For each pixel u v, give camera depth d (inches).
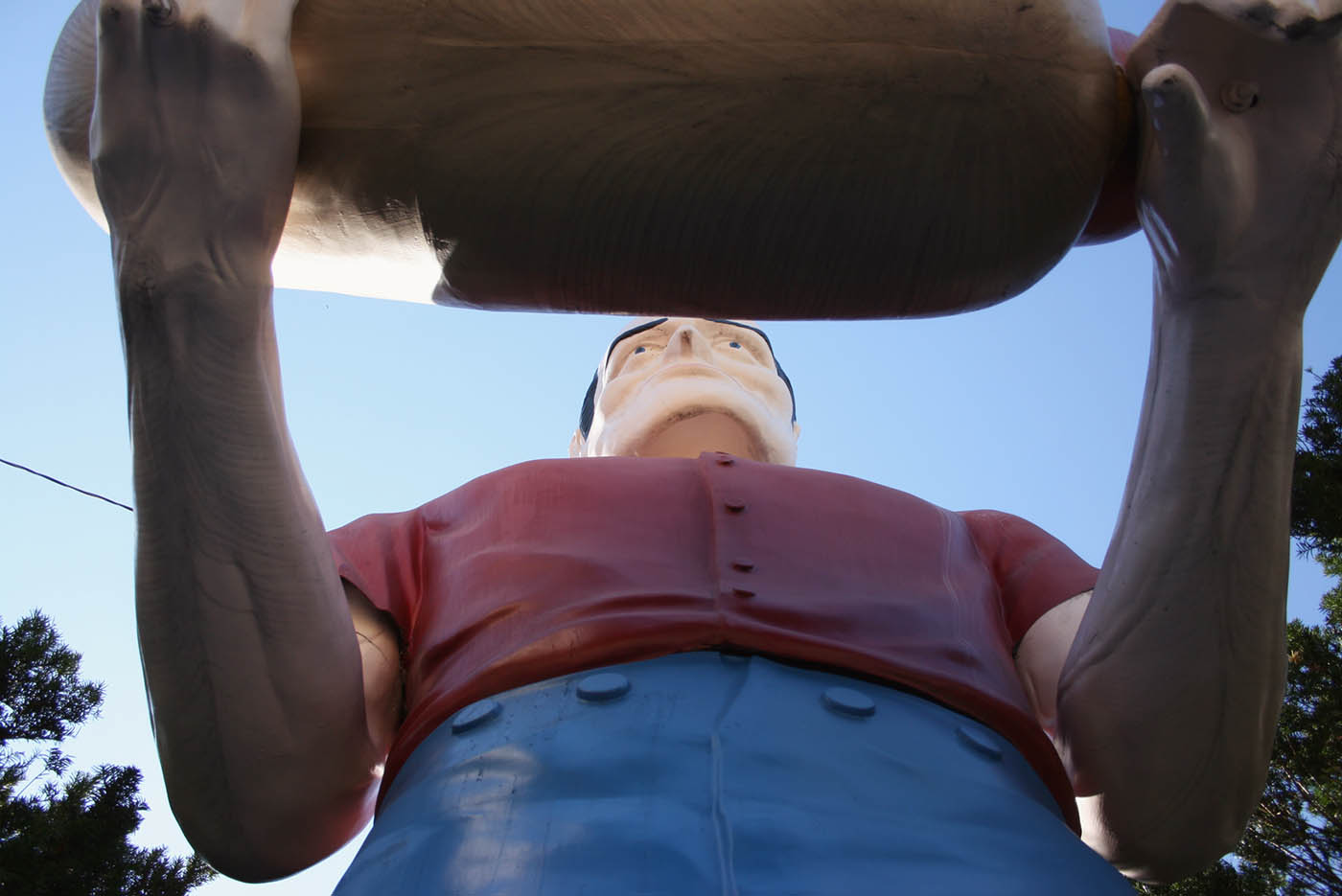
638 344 141.2
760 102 68.0
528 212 70.4
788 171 68.9
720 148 68.5
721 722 66.8
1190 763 77.1
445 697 73.8
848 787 64.1
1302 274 70.8
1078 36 71.0
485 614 78.5
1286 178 70.2
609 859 57.8
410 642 84.3
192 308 67.3
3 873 194.9
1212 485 72.2
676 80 67.9
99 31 66.3
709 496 85.4
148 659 72.3
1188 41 71.3
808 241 71.2
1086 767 79.0
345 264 76.8
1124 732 77.0
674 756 64.5
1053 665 87.1
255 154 67.1
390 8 68.9
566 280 74.0
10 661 225.8
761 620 75.0
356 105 69.1
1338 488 197.0
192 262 67.1
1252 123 70.6
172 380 67.9
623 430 121.5
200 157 66.7
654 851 57.9
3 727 224.1
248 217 67.6
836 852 58.7
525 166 69.1
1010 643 88.7
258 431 69.5
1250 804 80.0
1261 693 75.7
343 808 80.0
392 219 71.9
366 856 65.7
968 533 94.8
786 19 68.0
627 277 73.7
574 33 67.9
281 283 80.5
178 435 68.5
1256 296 71.1
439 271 75.0
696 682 70.3
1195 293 72.0
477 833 62.1
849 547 83.9
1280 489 72.6
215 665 71.7
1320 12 67.9
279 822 76.5
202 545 70.0
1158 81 67.2
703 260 72.2
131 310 67.2
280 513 70.6
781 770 64.0
